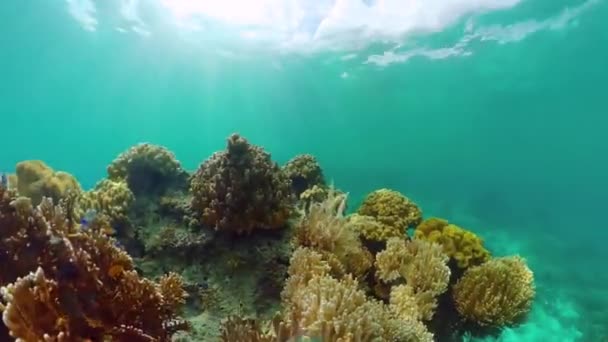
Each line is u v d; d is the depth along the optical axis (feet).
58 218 3.39
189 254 5.04
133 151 6.06
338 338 3.18
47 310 2.62
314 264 4.46
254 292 4.67
